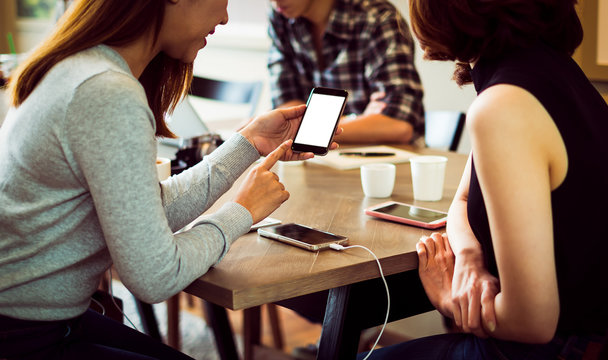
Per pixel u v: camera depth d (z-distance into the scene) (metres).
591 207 0.93
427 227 1.20
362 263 1.02
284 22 2.53
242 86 2.70
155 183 0.92
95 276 1.02
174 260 0.92
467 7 0.95
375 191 1.42
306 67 2.56
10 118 1.00
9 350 0.97
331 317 1.06
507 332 0.95
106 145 0.88
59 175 0.93
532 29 0.94
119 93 0.90
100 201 0.90
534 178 0.87
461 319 1.03
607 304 0.99
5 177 0.96
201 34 1.10
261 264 1.01
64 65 0.95
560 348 0.99
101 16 0.97
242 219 1.05
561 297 0.97
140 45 1.04
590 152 0.92
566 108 0.91
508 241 0.88
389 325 2.60
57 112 0.91
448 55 1.03
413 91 2.25
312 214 1.30
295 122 1.33
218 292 0.93
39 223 0.95
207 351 2.38
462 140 2.84
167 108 1.28
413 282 1.15
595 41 2.18
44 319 0.99
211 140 1.68
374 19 2.32
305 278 0.96
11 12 5.17
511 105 0.88
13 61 2.36
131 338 1.22
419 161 1.40
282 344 2.36
